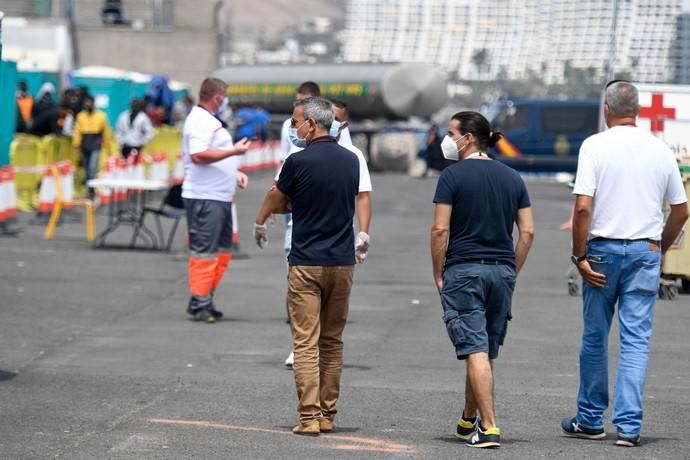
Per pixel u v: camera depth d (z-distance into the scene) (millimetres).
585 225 27969
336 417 30906
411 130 158625
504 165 27688
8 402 32062
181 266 60406
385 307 49406
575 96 168750
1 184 71750
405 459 26359
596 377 28469
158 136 112125
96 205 89125
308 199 28938
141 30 161875
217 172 45125
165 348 40406
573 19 171250
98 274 56938
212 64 164875
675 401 33156
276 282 55906
